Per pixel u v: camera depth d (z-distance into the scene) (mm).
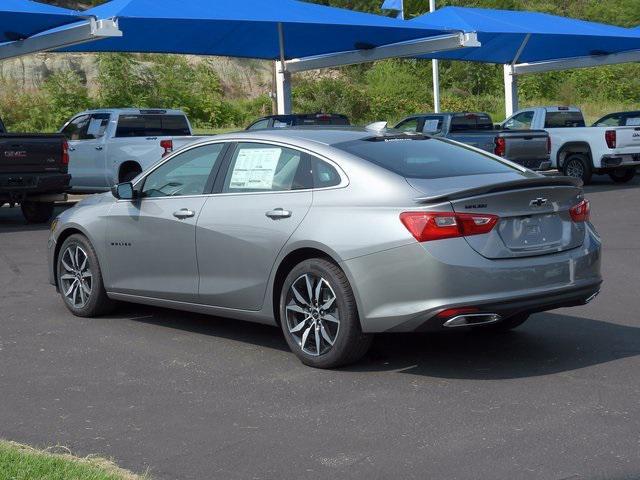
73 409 6020
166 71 43938
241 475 4863
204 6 18844
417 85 54438
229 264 7398
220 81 48094
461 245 6316
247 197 7355
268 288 7156
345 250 6555
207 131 40188
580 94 58344
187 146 7980
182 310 8703
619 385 6320
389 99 49125
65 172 16500
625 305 9000
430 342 7613
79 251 8727
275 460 5066
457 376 6621
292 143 7262
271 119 21797
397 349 7398
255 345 7613
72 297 8836
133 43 22422
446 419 5695
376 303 6457
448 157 7250
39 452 5062
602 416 5684
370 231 6484
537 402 5988
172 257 7852
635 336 7742
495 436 5371
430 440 5332
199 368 6953
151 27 20578
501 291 6395
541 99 56500
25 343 7797
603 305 9016
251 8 19516
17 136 15812
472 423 5605
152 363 7117
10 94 39875
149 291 8109
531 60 30047
